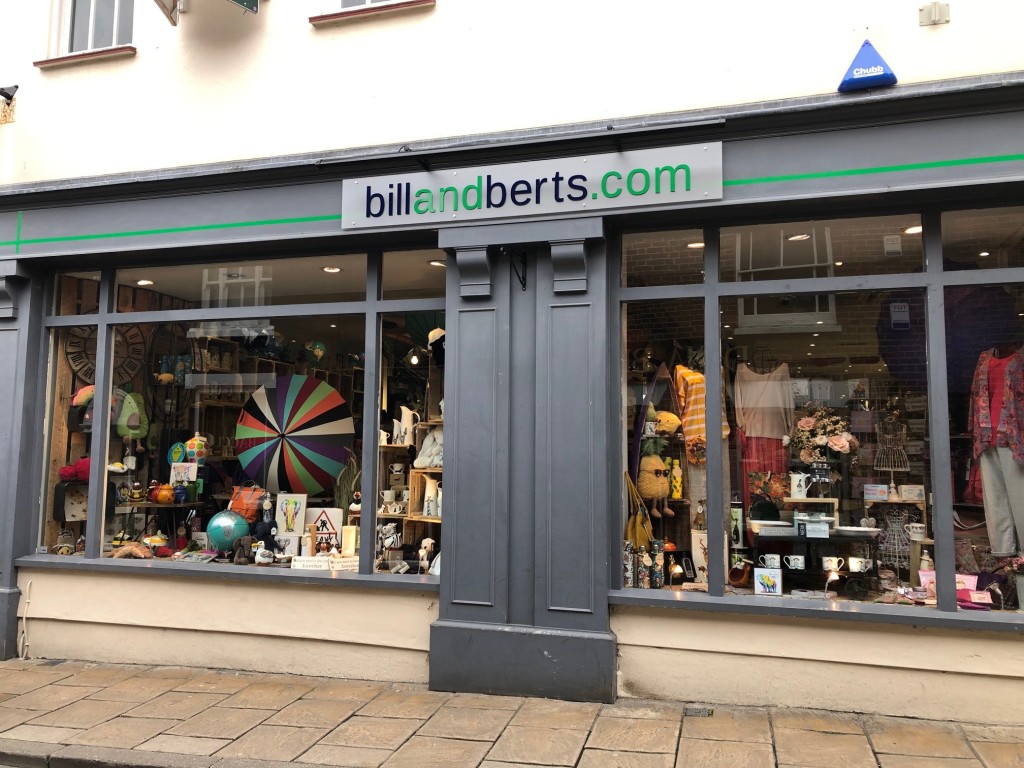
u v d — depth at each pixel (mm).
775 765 3957
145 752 4215
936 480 4734
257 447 6176
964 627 4461
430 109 5664
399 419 5781
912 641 4570
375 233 5535
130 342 6527
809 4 5008
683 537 5250
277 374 6195
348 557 5781
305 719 4680
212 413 6328
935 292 4801
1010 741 4207
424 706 4867
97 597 6031
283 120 5980
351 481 5910
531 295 5297
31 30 6695
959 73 4738
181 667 5801
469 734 4410
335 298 5992
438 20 5711
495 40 5582
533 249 5266
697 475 5250
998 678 4457
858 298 5039
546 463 5105
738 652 4816
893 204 4855
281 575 5586
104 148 6383
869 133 4703
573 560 5012
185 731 4512
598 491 5000
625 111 5266
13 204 6371
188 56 6266
